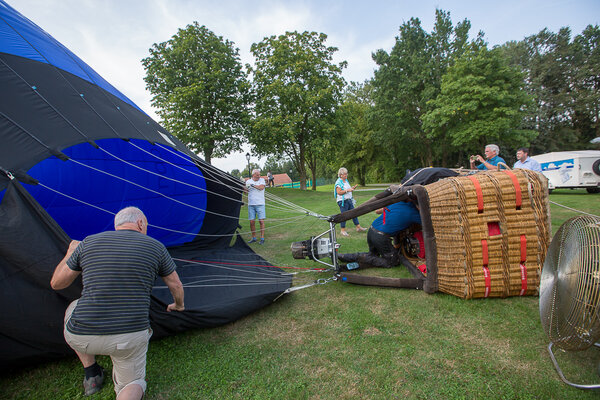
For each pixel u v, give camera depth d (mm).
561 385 1928
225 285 3420
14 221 2066
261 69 21625
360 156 31844
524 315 2742
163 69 20094
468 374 2072
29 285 2117
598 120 30906
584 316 1840
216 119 21328
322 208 11508
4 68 3037
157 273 1952
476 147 22750
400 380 2055
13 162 2334
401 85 23562
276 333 2730
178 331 2678
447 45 24453
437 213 3203
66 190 5094
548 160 12375
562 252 2139
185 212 6199
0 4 3826
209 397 2000
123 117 3787
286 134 20531
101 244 1771
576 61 31609
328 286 3686
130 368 1756
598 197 10305
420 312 2908
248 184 6305
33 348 2215
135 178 5762
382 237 3988
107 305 1664
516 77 18172
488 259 3018
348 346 2461
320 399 1931
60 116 3016
